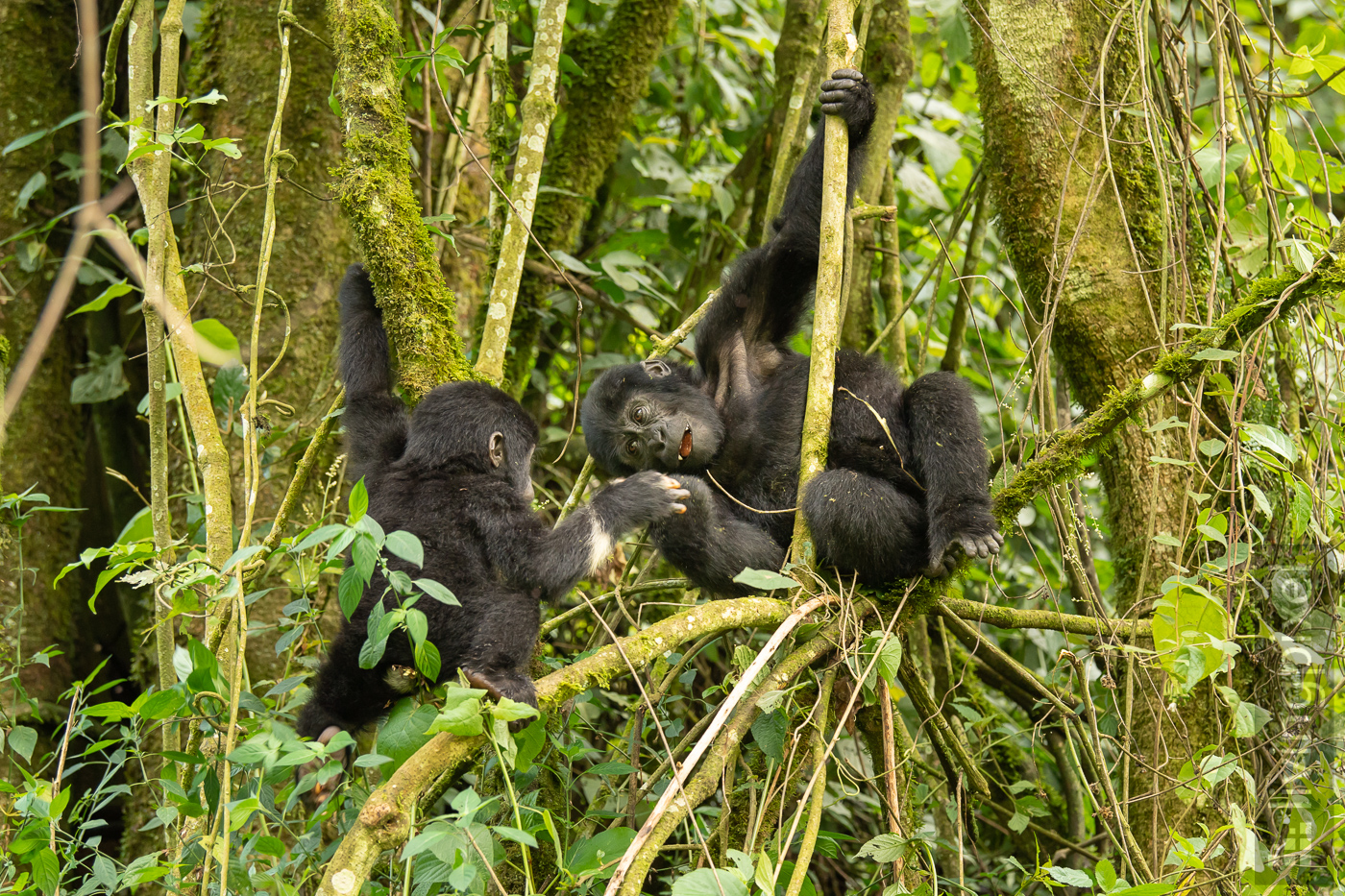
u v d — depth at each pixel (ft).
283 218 22.89
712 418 18.67
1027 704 24.14
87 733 20.68
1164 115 18.83
